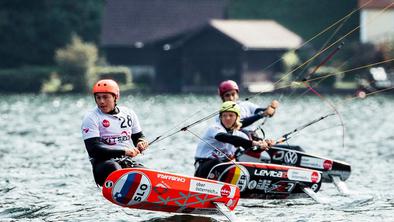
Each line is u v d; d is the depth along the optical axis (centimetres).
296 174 5159
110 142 4503
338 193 5556
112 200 4372
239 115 5034
